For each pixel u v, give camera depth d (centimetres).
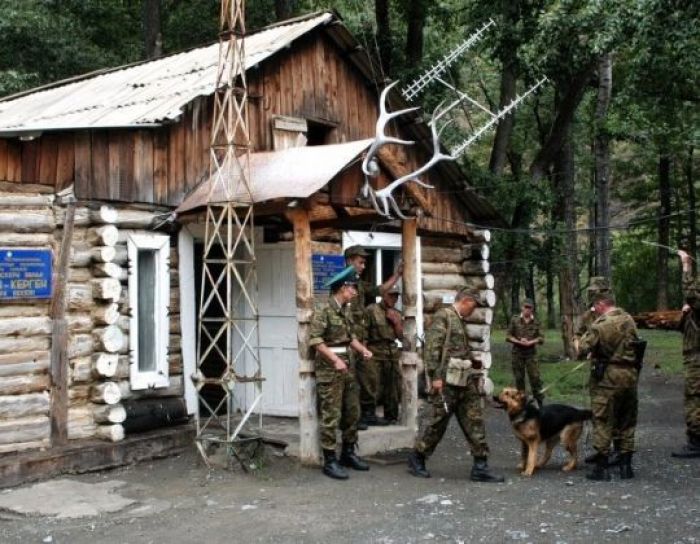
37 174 898
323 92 1235
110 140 960
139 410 968
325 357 862
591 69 1842
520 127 2750
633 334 833
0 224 863
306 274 898
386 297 1048
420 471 858
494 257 2005
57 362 901
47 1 2259
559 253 2128
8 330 866
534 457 868
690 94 1716
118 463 905
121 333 945
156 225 998
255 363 1103
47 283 896
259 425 974
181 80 1133
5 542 662
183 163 1035
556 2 1608
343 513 721
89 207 938
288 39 1152
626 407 845
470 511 720
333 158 926
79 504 758
